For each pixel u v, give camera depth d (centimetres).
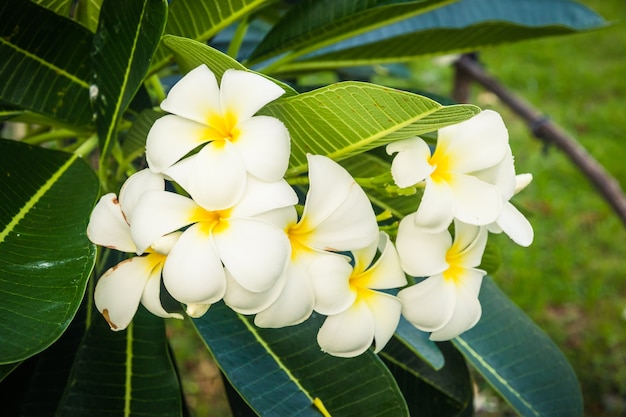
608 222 262
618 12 452
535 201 276
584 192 281
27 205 66
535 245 250
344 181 60
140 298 62
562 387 81
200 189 58
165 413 70
